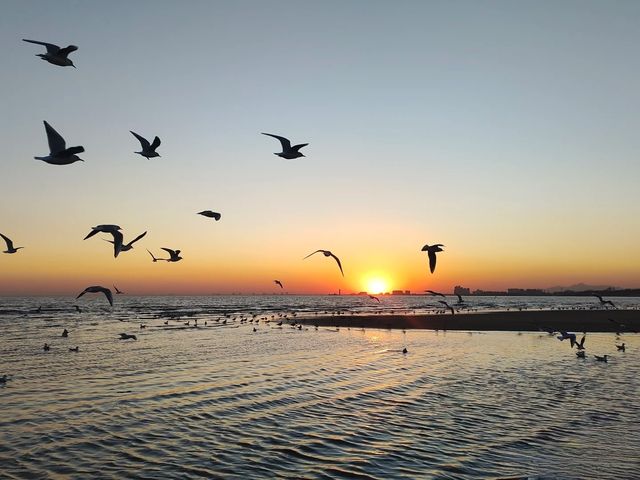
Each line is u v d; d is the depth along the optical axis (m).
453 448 16.16
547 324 69.62
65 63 12.12
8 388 25.06
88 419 19.27
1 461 14.66
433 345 46.12
